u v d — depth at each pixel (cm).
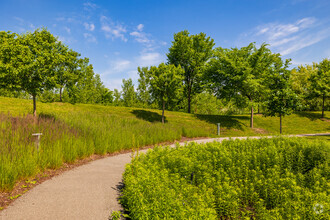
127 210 421
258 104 2750
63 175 652
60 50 1744
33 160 623
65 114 1738
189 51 3138
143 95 4056
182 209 322
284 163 754
